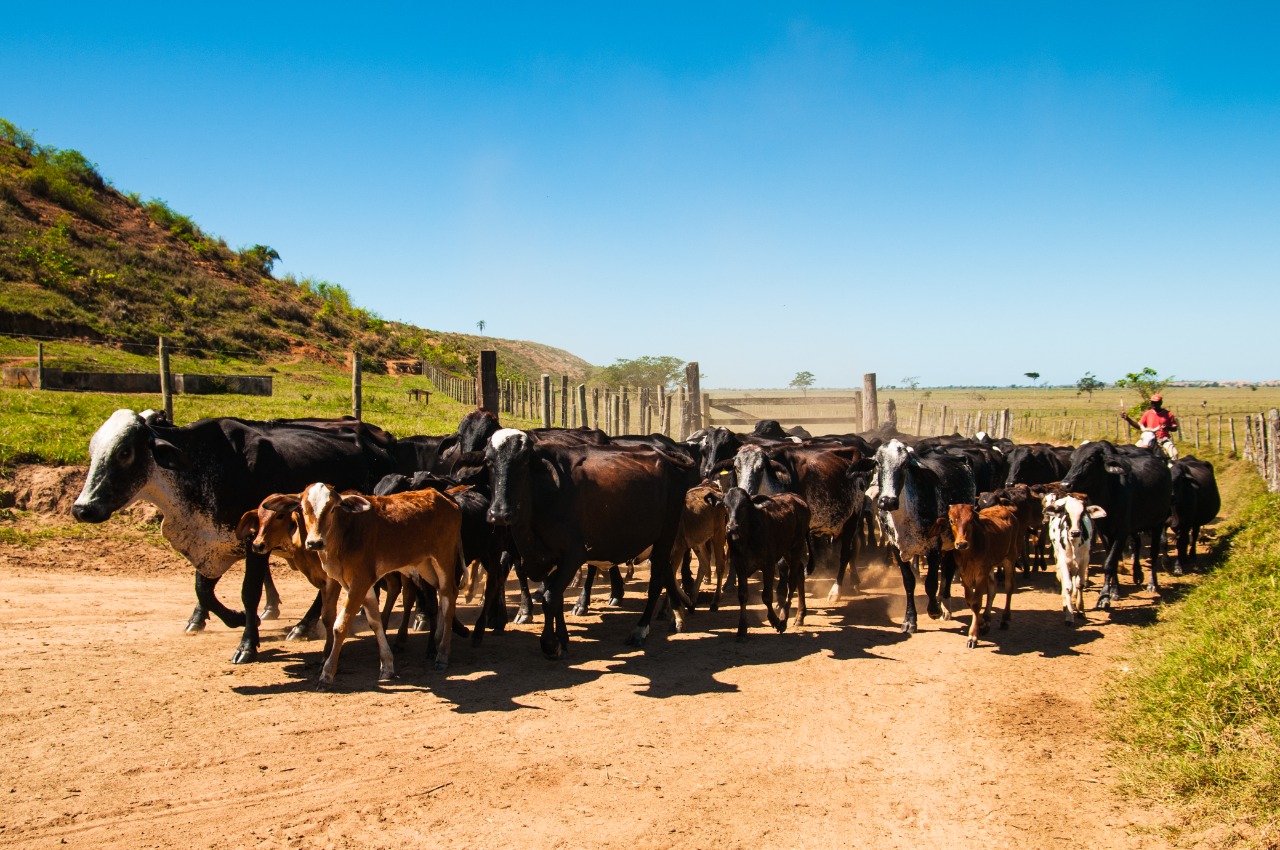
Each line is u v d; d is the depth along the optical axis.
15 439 15.85
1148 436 19.08
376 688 8.05
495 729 7.16
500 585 9.99
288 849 5.21
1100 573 15.01
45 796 5.70
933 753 6.93
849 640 10.31
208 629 9.81
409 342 74.50
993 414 31.50
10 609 10.04
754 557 10.20
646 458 10.20
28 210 63.12
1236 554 13.51
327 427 10.50
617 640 10.20
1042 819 5.83
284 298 70.81
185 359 45.56
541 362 123.38
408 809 5.75
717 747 6.96
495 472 8.91
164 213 76.31
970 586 9.89
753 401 23.80
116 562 12.54
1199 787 5.91
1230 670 7.25
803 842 5.51
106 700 7.36
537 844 5.37
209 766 6.25
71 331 44.81
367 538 7.91
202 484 8.88
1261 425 23.84
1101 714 7.77
